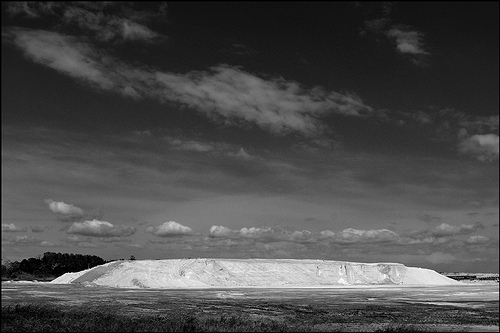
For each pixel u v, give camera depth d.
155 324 35.69
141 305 52.88
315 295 71.31
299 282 108.25
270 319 41.69
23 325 35.12
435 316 45.16
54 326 34.88
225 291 77.94
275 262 119.19
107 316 39.53
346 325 38.50
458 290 86.88
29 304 49.16
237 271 106.94
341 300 62.59
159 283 90.06
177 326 34.72
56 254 137.88
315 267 118.94
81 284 89.06
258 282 103.62
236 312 47.59
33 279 118.00
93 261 142.25
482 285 114.12
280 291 79.88
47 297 60.12
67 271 132.62
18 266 124.88
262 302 58.66
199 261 106.38
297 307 53.28
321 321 41.19
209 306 53.12
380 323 40.09
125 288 83.00
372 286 104.75
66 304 51.88
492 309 52.22
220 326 35.22
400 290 86.44
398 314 46.75
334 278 115.69
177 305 53.53
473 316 45.53
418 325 39.06
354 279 117.56
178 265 102.19
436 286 105.75
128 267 97.75
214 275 102.38
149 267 98.75
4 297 59.03
